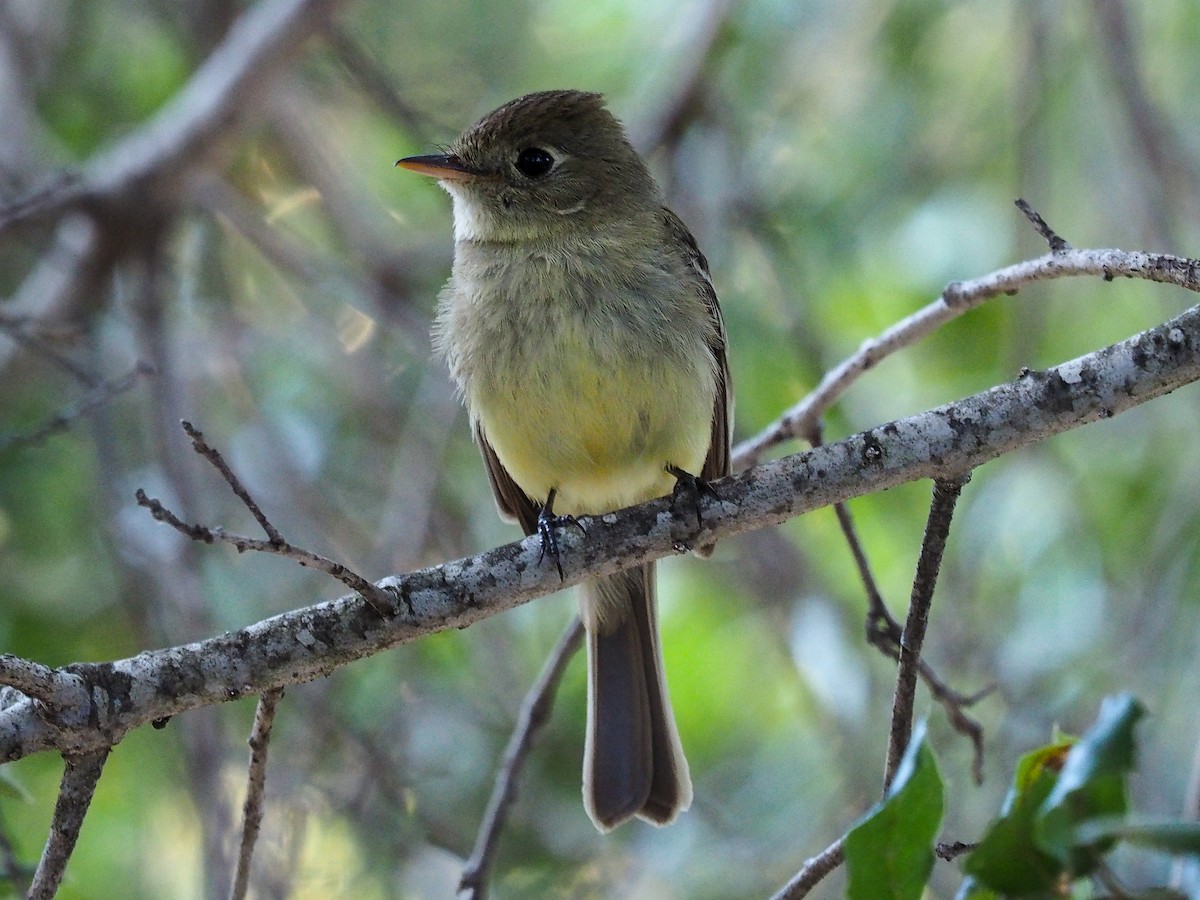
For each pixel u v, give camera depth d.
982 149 12.74
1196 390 12.03
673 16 13.54
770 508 6.96
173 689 6.30
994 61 12.87
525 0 13.78
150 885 11.50
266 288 13.56
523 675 12.09
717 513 7.02
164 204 12.24
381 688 11.12
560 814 11.38
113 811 11.48
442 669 11.62
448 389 11.53
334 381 12.43
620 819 8.98
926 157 12.69
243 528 11.70
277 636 6.47
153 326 11.47
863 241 12.63
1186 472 11.77
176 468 10.91
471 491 12.48
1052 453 11.55
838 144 12.84
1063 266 6.88
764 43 12.84
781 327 12.10
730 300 12.05
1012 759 10.47
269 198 13.64
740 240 12.31
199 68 13.26
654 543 7.00
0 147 12.13
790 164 12.91
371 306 12.27
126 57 13.49
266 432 11.70
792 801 11.77
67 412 9.78
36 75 12.81
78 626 11.66
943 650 11.23
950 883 10.03
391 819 10.55
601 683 9.28
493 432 8.95
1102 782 4.77
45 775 11.22
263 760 6.44
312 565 6.18
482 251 9.22
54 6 12.97
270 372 12.45
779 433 8.68
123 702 6.22
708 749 12.28
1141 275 6.52
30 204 10.61
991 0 12.96
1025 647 11.53
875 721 11.01
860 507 12.37
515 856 11.12
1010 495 12.20
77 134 13.30
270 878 9.78
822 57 12.87
